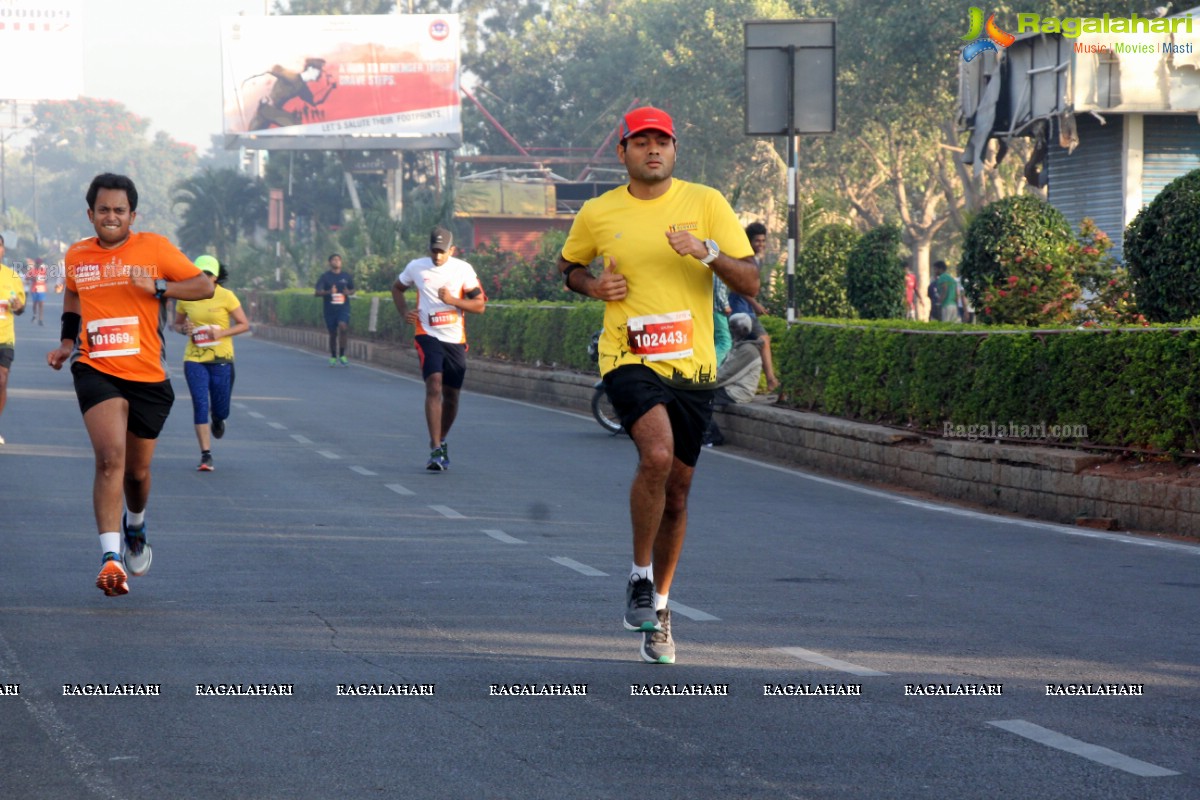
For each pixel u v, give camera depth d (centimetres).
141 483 1435
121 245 1374
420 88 10462
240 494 2184
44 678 1091
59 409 3597
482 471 2523
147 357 1380
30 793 834
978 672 1114
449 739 940
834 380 2731
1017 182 8862
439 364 2506
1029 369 2153
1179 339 1886
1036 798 816
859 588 1474
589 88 13625
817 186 10250
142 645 1201
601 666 1137
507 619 1314
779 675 1105
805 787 838
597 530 1870
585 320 4022
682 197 1138
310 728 965
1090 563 1625
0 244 2772
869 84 8694
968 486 2205
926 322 2623
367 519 1948
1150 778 852
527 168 12081
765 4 10475
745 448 2973
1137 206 3916
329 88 10412
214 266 2450
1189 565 1609
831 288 3778
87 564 1581
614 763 888
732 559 1656
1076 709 1005
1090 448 2031
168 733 953
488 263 6297
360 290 7750
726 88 10188
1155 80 3766
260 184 13588
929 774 862
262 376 5144
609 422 3225
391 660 1154
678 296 1128
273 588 1457
